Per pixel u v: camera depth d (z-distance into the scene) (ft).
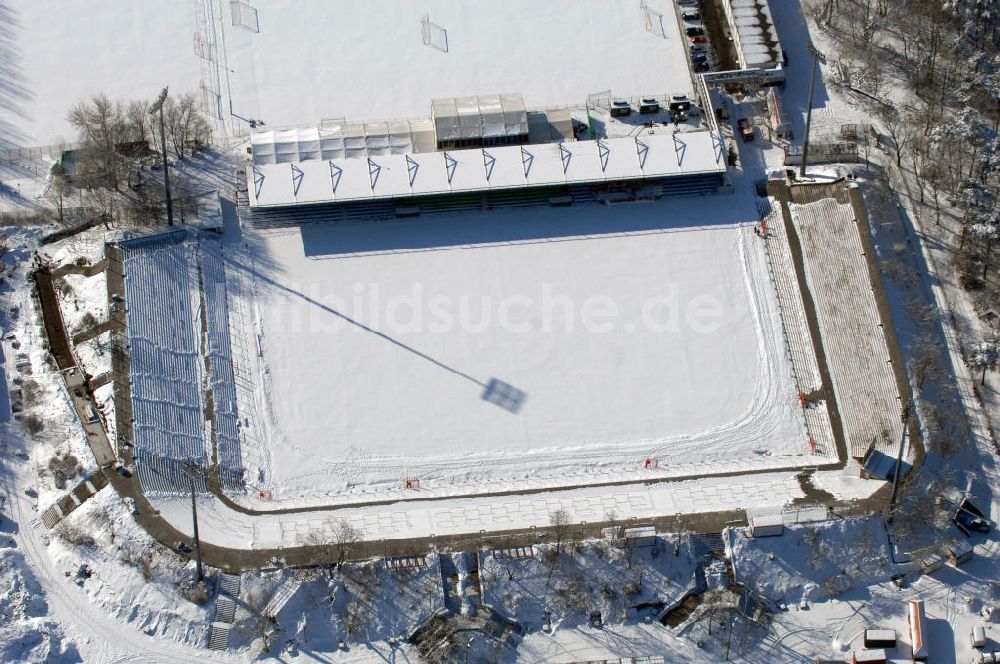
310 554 591.78
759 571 594.24
